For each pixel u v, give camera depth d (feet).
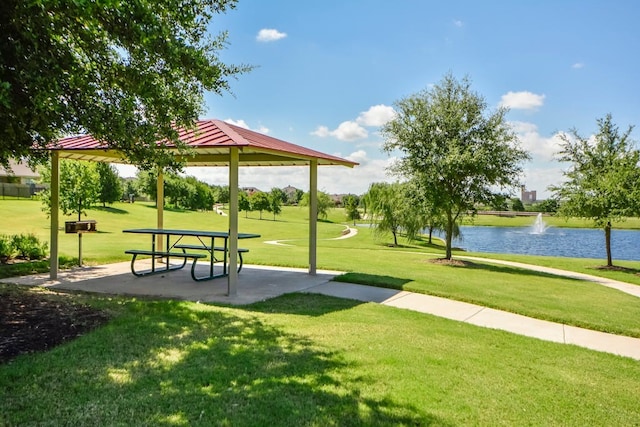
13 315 18.33
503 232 164.35
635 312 25.39
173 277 31.35
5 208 102.32
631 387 13.47
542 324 21.81
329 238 107.04
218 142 23.40
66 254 41.27
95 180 65.98
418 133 47.34
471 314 23.06
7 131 15.85
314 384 12.21
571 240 126.11
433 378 13.10
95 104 17.76
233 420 9.97
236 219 25.22
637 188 47.16
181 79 18.70
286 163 35.83
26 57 14.05
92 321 17.90
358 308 22.66
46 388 11.34
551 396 12.35
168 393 11.27
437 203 46.55
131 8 13.76
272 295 25.49
